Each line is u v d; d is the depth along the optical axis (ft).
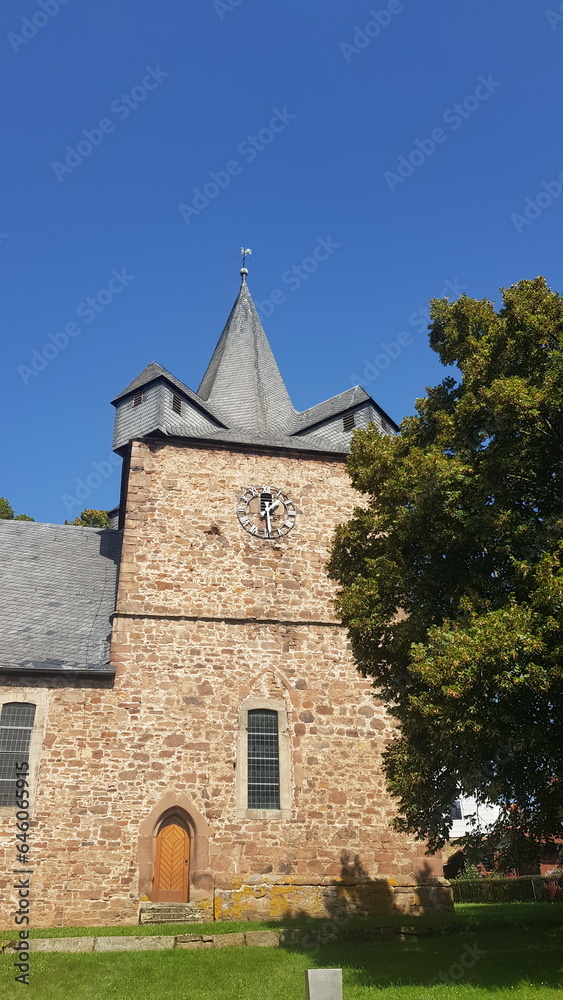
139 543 60.03
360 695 58.80
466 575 40.70
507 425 38.70
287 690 57.82
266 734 56.24
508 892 73.51
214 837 52.08
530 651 32.81
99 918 48.39
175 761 53.72
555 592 33.24
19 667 53.21
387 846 54.34
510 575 39.19
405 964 36.83
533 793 37.37
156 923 47.44
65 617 60.23
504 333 42.47
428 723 36.81
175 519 61.67
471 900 75.97
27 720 52.85
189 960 37.91
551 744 34.22
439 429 44.65
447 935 45.11
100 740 53.06
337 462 67.56
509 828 39.22
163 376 67.21
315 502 65.31
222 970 36.32
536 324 40.37
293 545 63.00
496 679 33.12
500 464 38.47
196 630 58.03
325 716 57.57
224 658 57.62
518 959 36.58
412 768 39.06
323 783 55.42
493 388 38.19
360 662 44.24
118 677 55.11
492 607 38.14
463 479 39.45
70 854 49.73
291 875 52.19
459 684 33.78
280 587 61.16
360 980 33.91
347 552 47.29
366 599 42.16
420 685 40.98
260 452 66.18
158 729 54.34
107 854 50.16
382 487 45.03
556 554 35.01
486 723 34.14
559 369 38.91
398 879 53.52
